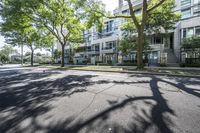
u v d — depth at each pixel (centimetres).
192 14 2641
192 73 1384
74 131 333
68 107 481
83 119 392
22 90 732
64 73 1573
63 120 388
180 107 469
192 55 2455
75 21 2564
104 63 3853
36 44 4072
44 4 2216
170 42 3061
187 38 2422
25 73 1633
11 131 335
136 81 966
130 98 568
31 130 339
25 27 2433
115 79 1065
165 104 497
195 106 478
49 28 2633
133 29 2547
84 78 1125
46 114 427
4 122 380
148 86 794
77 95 620
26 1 2038
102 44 4531
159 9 2056
